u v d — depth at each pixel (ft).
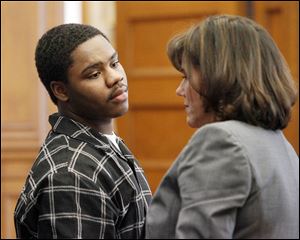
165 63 31.40
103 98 12.45
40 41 12.91
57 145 12.42
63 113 13.05
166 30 31.30
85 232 11.51
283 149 11.25
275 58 11.37
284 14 30.76
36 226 12.28
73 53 12.35
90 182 11.80
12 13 31.42
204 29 11.43
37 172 12.18
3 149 31.58
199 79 11.28
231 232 10.18
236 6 30.12
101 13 33.94
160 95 31.50
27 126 31.55
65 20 32.78
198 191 10.30
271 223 10.43
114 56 12.68
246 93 10.88
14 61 31.50
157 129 31.73
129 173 12.78
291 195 10.86
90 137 12.65
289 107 11.27
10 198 31.68
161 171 31.71
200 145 10.67
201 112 11.51
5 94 31.55
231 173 10.28
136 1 31.63
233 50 11.10
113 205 12.14
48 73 12.73
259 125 11.10
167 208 11.01
